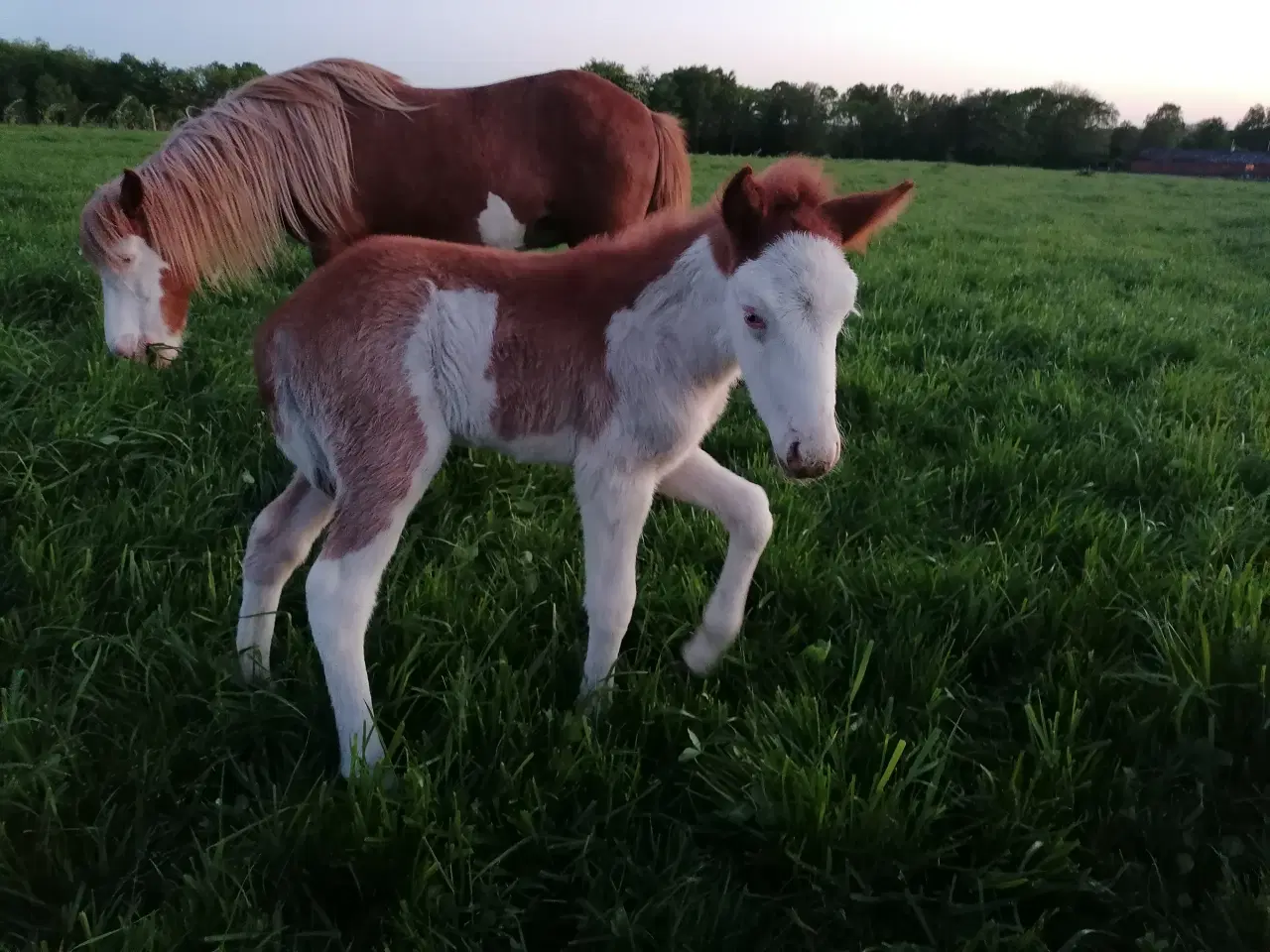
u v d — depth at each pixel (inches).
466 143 147.7
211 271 145.3
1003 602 95.4
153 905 64.9
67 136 672.4
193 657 81.9
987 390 163.6
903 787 69.0
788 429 70.7
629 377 78.6
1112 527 109.0
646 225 85.8
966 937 62.6
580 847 68.1
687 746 77.9
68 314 177.8
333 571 75.3
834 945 63.7
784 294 70.3
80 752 72.8
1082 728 79.4
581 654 88.8
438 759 70.7
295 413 79.2
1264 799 71.6
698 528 109.6
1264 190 868.0
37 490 102.3
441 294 77.5
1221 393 159.2
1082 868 67.6
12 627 84.8
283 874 64.6
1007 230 428.1
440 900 62.7
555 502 119.7
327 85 141.0
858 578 99.7
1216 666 80.9
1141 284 298.4
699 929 61.6
